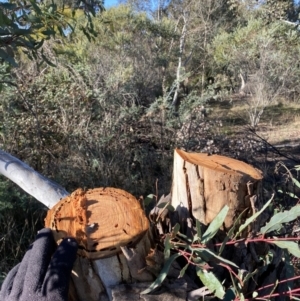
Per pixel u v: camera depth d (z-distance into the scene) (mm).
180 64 11078
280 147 7363
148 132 5152
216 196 1199
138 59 9867
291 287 1339
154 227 1235
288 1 9578
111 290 1030
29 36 2346
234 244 1204
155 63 10016
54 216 1137
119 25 10180
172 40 11289
